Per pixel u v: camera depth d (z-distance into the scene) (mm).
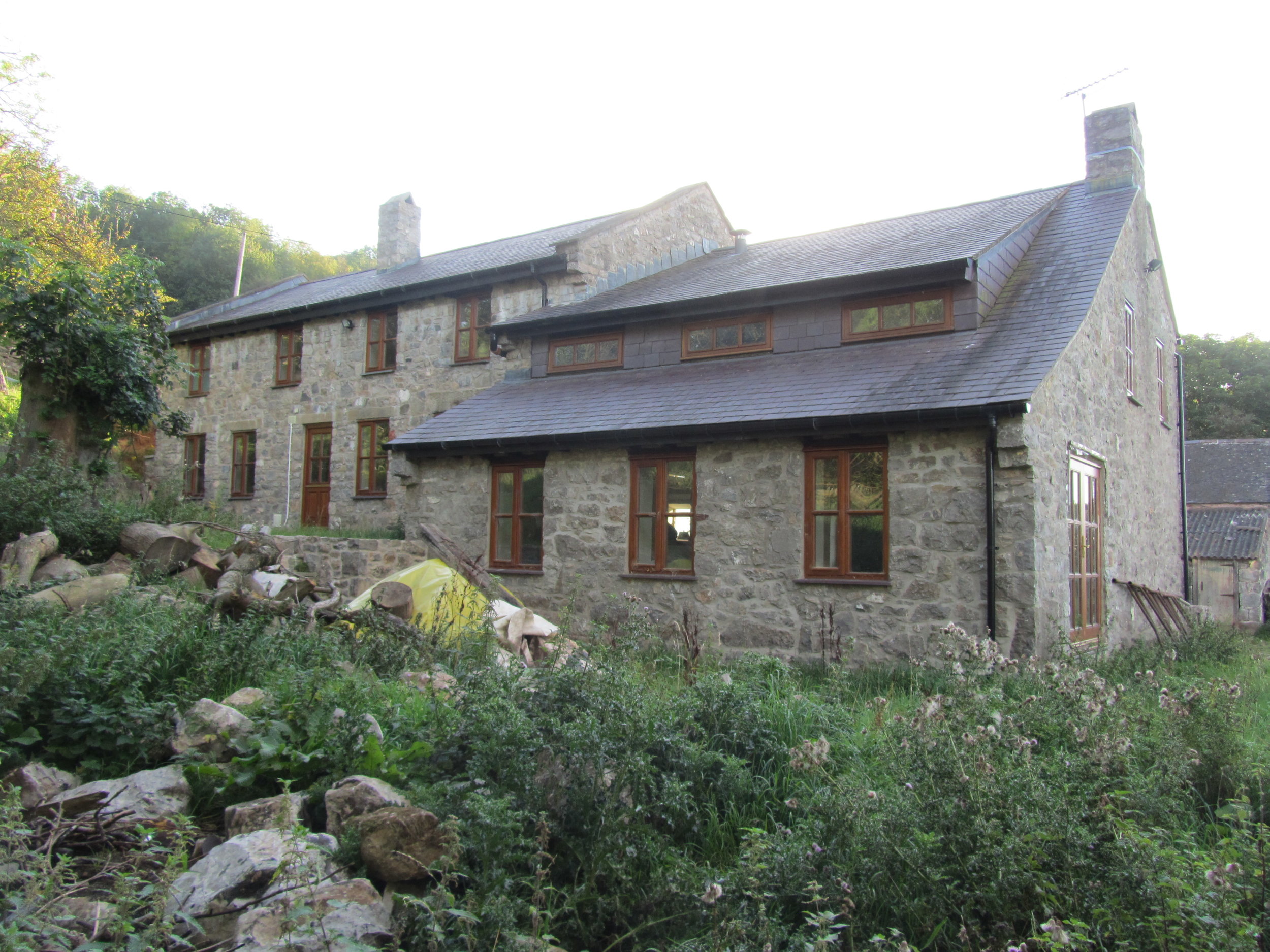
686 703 5363
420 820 3516
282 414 19406
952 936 3352
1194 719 4977
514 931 3123
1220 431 36969
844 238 14594
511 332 14414
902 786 3930
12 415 14297
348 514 18016
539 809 3885
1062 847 3396
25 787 3982
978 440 9055
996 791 3605
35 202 18578
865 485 9758
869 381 10086
